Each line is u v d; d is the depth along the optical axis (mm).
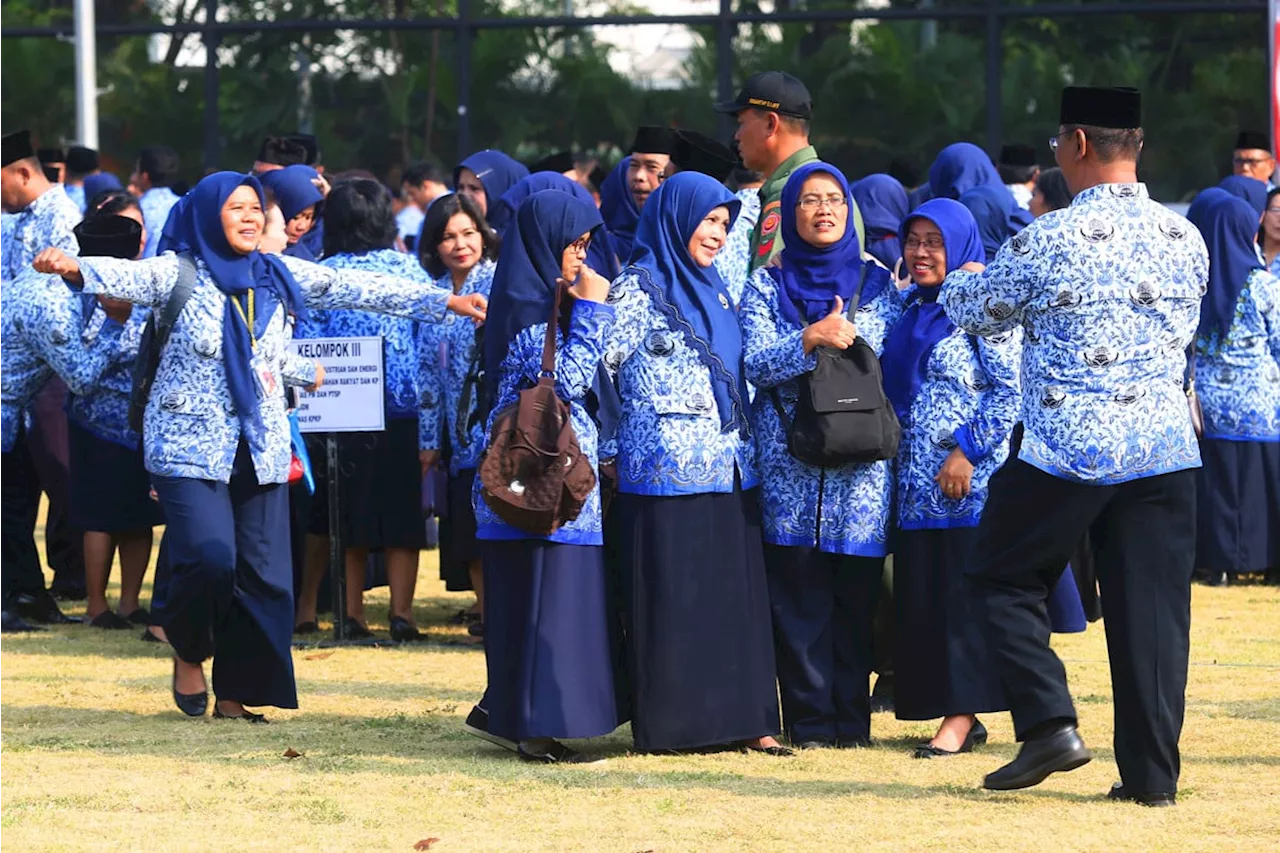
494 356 15852
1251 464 27078
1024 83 42375
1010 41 42344
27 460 24250
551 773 15430
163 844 13203
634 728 16047
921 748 16188
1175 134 41906
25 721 17922
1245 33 41594
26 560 24266
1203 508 27250
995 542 14031
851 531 16156
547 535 15406
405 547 22781
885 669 18125
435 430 22297
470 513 21922
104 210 24359
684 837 13281
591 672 15719
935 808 14094
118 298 16812
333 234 22469
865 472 16234
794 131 18219
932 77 42594
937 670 16172
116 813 14102
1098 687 19281
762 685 16156
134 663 21344
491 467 15039
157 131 45250
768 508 16375
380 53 44531
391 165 44656
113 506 23547
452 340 21719
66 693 19391
